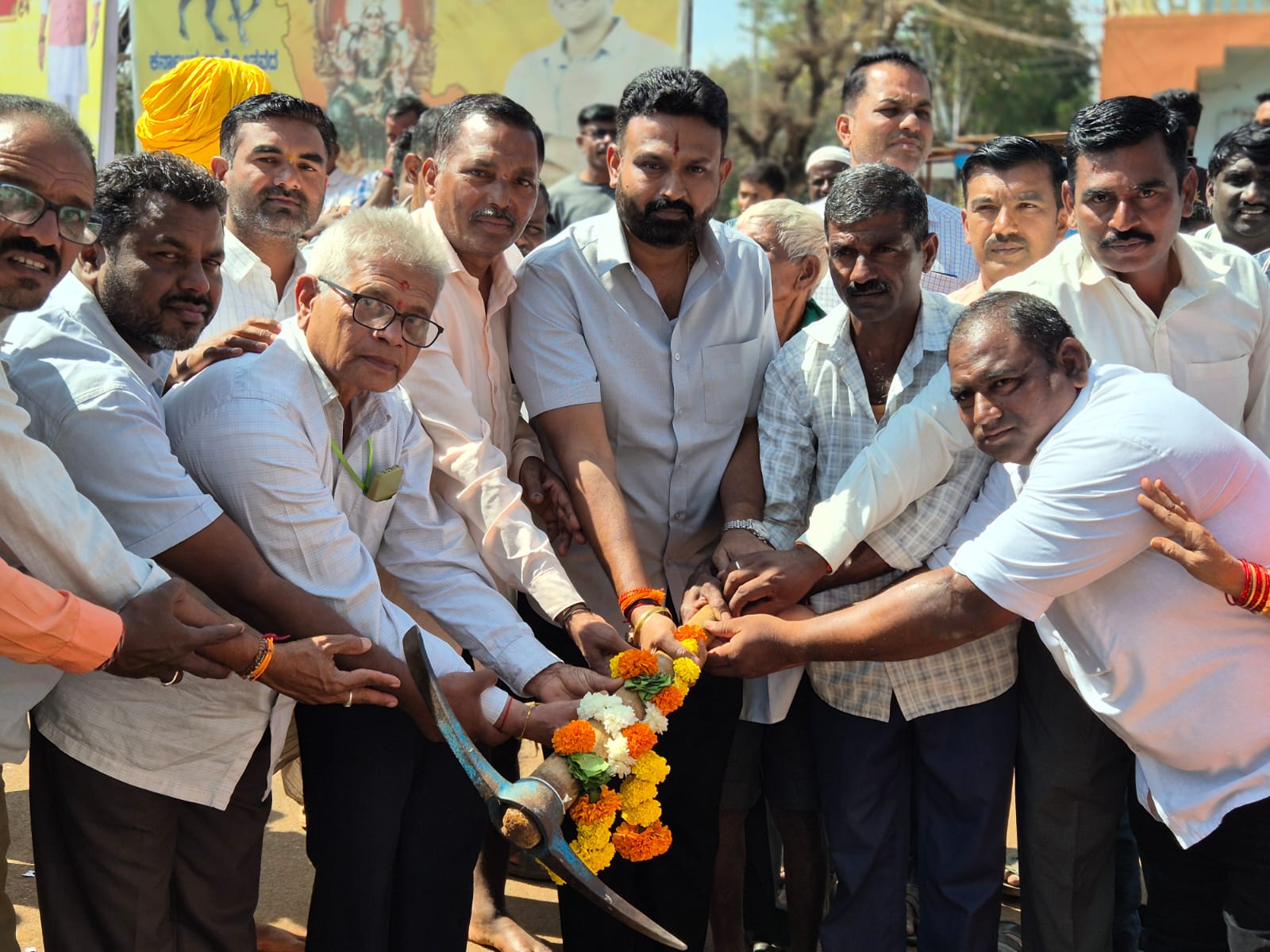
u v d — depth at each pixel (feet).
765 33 80.84
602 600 11.78
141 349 9.50
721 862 12.32
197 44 27.20
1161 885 10.91
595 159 25.43
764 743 11.98
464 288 11.14
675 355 11.49
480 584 10.45
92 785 8.91
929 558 10.96
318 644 8.78
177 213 8.96
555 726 9.53
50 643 7.84
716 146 10.96
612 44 26.66
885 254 10.51
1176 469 9.37
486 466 10.73
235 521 9.20
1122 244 10.44
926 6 76.84
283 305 12.64
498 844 12.69
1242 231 16.20
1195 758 9.84
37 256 8.02
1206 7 45.98
